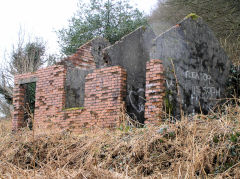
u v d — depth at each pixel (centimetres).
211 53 940
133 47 1008
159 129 516
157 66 784
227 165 396
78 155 534
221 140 433
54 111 1070
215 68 942
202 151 404
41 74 1153
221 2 1454
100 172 399
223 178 370
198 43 905
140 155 484
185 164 398
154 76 788
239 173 362
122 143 527
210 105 903
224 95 955
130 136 558
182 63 848
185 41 869
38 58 2338
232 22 1421
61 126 1014
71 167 502
